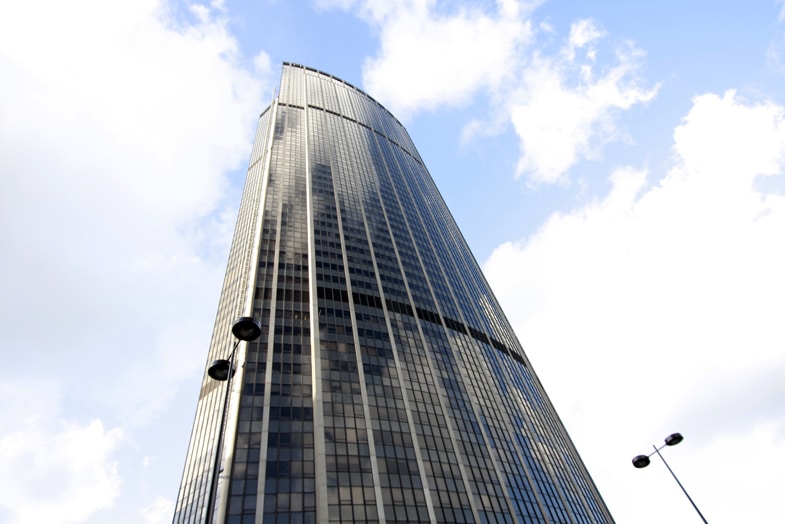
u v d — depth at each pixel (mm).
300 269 97500
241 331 22172
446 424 78812
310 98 181750
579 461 109250
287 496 57812
